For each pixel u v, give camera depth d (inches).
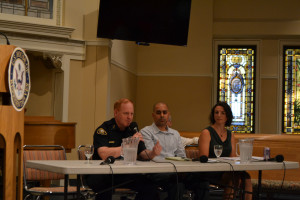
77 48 264.8
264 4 387.5
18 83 116.3
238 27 389.4
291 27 386.9
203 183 133.1
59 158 150.4
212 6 379.9
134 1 270.5
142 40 279.4
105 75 267.3
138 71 384.2
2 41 237.6
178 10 291.0
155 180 131.3
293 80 399.5
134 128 130.6
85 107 267.6
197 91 379.6
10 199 113.8
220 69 399.9
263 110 396.5
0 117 109.7
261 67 396.2
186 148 201.6
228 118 153.5
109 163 103.9
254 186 174.4
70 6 263.3
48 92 261.7
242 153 119.3
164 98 381.1
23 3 248.1
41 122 197.2
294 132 397.1
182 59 380.8
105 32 260.4
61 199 208.8
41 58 256.4
